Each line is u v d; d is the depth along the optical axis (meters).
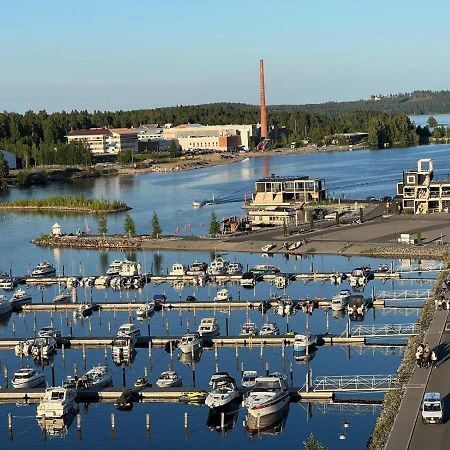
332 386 128.62
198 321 178.50
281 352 153.38
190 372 143.62
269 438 114.38
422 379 120.38
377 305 183.88
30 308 197.12
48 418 124.69
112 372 145.75
